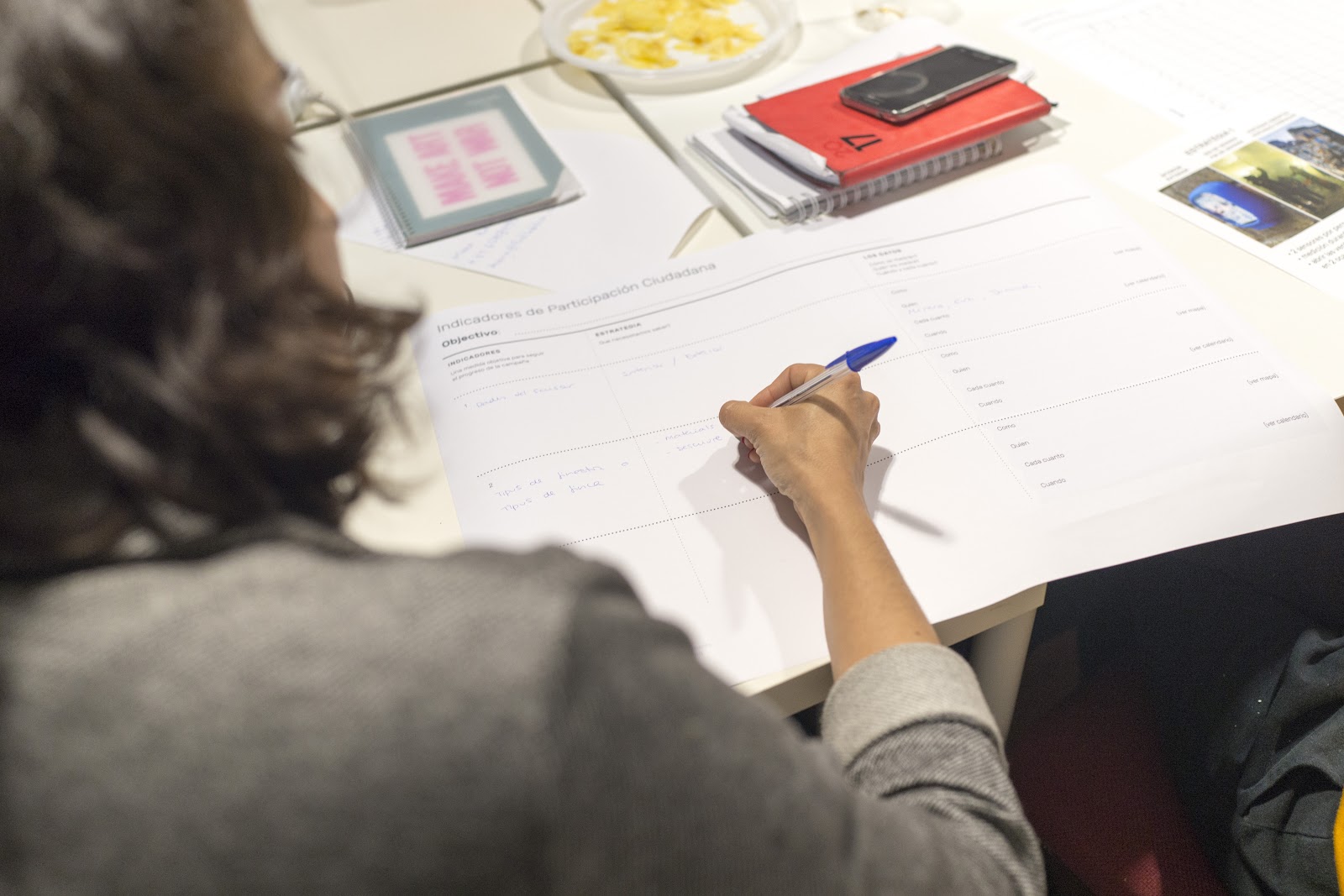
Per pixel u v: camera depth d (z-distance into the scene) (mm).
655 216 939
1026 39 1118
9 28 285
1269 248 819
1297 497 635
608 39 1182
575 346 801
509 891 299
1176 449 670
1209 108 981
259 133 322
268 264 325
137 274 300
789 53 1149
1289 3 1118
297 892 286
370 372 386
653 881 312
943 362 753
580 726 304
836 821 358
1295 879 655
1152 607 823
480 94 1130
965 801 468
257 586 320
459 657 306
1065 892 802
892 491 665
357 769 290
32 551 317
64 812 289
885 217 900
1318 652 691
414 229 938
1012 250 847
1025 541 629
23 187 284
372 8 1330
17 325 299
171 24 304
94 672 300
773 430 655
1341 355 725
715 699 339
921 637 542
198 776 290
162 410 309
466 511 681
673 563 636
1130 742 820
